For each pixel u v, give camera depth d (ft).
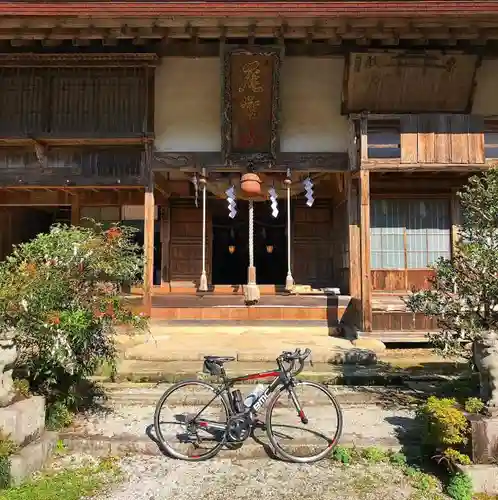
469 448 12.51
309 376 20.47
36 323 14.33
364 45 28.81
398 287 33.32
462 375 20.74
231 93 29.48
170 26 26.76
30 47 30.17
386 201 33.78
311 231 40.34
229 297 31.48
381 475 12.84
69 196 36.35
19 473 12.07
